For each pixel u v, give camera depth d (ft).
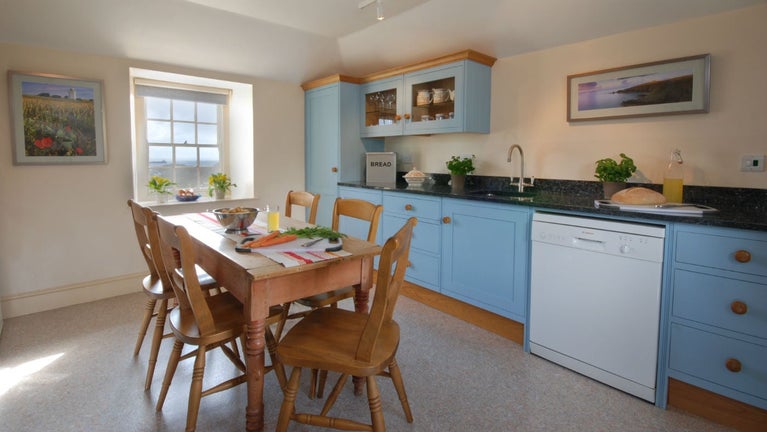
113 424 5.62
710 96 7.27
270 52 11.55
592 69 8.70
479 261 8.64
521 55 9.84
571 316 7.04
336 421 4.75
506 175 10.40
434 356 7.65
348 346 4.90
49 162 9.48
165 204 11.32
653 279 6.04
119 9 8.94
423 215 9.86
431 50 10.85
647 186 8.08
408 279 10.39
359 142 13.12
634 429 5.65
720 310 5.52
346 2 9.16
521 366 7.30
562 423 5.77
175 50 10.50
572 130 9.12
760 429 5.42
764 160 6.77
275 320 5.94
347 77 12.46
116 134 10.34
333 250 5.57
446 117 10.37
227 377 6.90
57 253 9.82
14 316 9.30
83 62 9.76
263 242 5.63
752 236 5.19
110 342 8.04
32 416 5.75
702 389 5.85
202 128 12.90
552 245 7.22
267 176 13.17
